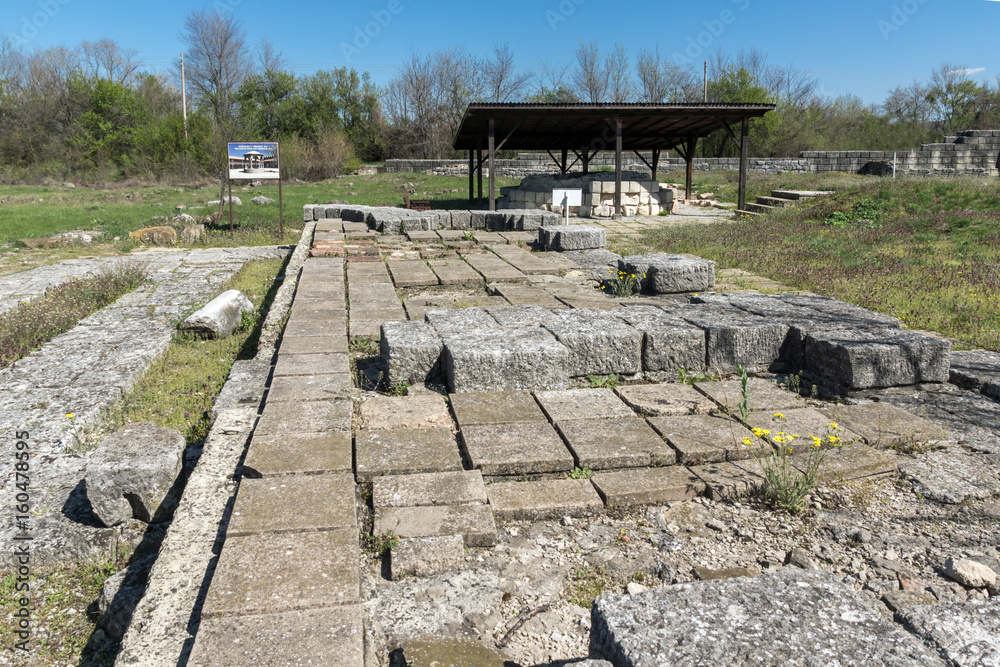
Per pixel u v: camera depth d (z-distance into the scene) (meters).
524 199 20.36
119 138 39.50
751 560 2.79
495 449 3.51
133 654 2.17
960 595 2.54
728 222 16.62
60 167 38.00
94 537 3.22
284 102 43.91
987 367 4.88
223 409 4.23
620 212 18.25
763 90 35.69
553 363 4.48
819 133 39.19
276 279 9.78
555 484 3.28
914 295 7.59
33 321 6.87
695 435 3.67
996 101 44.03
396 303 7.05
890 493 3.30
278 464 3.26
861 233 13.07
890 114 45.72
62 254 12.77
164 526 3.34
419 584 2.58
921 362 4.58
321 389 4.37
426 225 13.65
